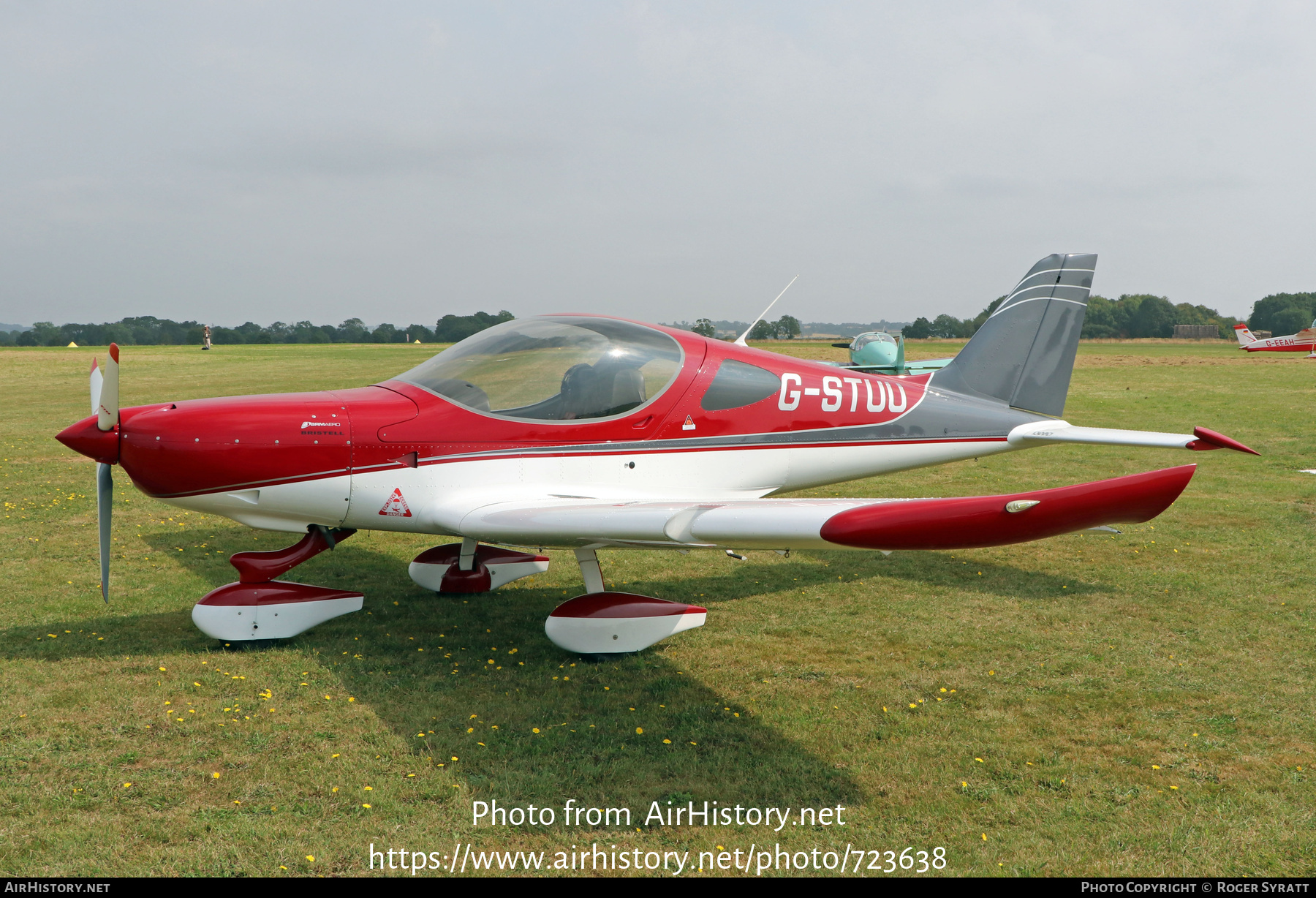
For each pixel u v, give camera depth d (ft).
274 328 346.13
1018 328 19.69
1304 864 8.50
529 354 15.42
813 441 17.28
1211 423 47.37
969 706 12.22
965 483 31.48
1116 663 13.85
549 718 11.76
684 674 13.44
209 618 14.07
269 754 10.57
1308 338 178.40
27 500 26.48
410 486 14.46
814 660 14.07
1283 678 13.19
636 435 15.65
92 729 11.14
